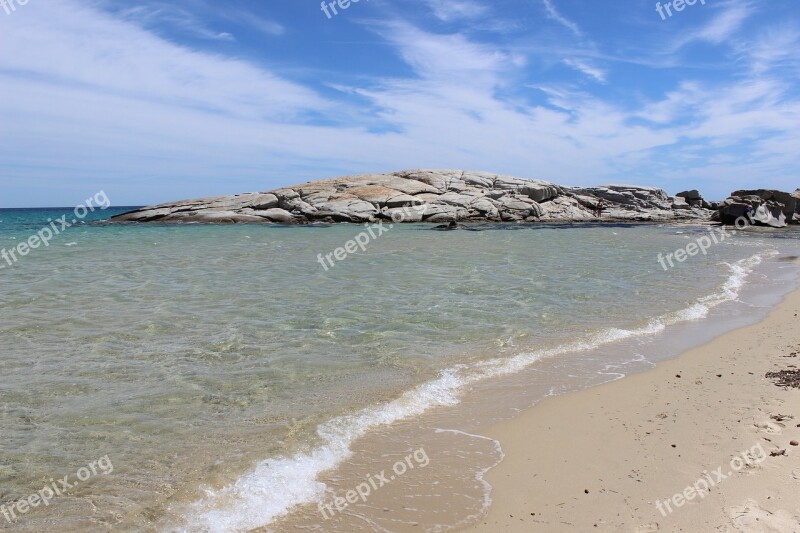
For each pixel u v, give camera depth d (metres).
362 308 14.80
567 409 7.90
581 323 13.23
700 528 4.72
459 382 9.13
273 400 8.29
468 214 62.12
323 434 7.11
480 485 5.81
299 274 21.30
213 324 12.98
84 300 15.83
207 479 5.97
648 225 60.81
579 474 5.93
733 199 62.56
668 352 10.87
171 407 7.99
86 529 5.07
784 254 30.00
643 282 19.27
